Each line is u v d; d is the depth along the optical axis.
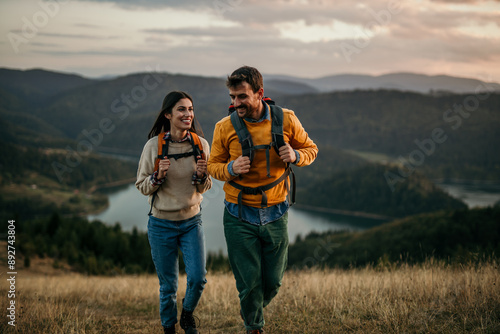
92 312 3.96
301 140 2.55
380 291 3.59
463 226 43.53
